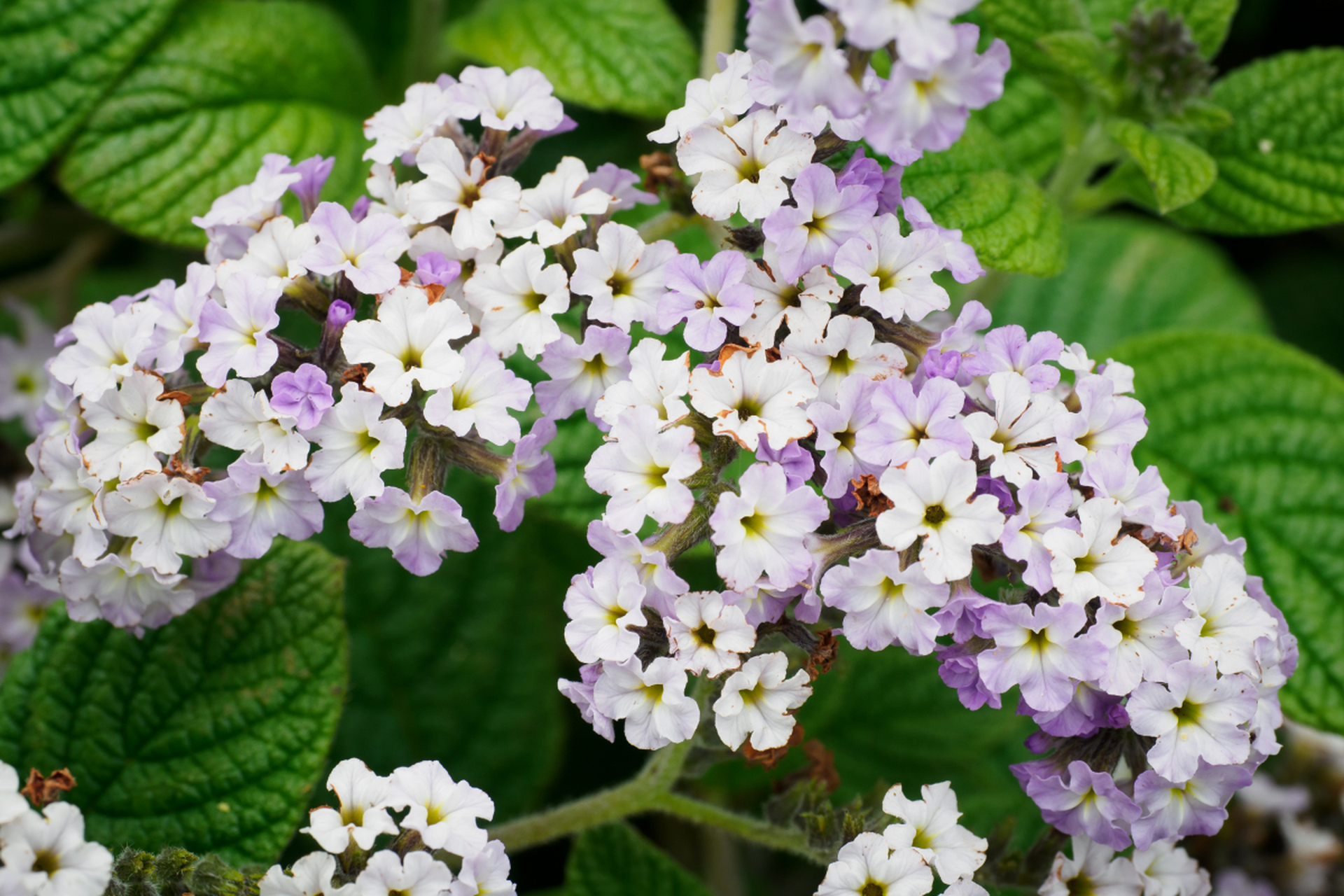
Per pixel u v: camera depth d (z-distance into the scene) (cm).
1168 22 23
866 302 20
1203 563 20
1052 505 20
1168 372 24
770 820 22
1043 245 22
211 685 22
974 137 23
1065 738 21
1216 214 24
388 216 21
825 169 20
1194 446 24
